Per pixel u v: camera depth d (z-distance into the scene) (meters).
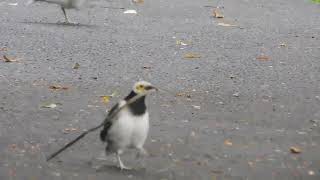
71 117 11.48
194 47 18.41
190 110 12.17
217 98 13.15
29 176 8.41
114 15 23.48
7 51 17.19
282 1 28.48
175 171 8.78
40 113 11.71
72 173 8.55
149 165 9.02
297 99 13.26
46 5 25.19
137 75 14.98
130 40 19.06
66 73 15.01
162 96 13.16
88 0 22.48
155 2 26.92
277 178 8.62
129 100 8.20
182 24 22.05
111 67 15.73
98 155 9.38
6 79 14.29
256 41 19.61
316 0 28.30
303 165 9.23
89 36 19.48
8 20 21.75
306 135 10.78
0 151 9.49
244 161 9.31
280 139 10.50
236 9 25.78
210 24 22.22
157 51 17.70
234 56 17.44
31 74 14.83
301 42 19.70
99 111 11.94
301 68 16.27
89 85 13.95
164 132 10.66
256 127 11.18
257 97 13.34
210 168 8.95
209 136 10.52
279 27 22.12
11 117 11.41
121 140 8.30
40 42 18.42
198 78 14.86
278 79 15.02
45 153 9.44
